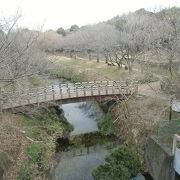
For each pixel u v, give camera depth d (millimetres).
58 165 17672
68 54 60031
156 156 14164
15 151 15258
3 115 17375
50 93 22766
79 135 22531
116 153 15008
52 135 20578
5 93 12664
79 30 57438
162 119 17844
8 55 10578
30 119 21094
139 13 40938
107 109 25812
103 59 49969
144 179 14922
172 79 19953
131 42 31875
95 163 17766
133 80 25125
